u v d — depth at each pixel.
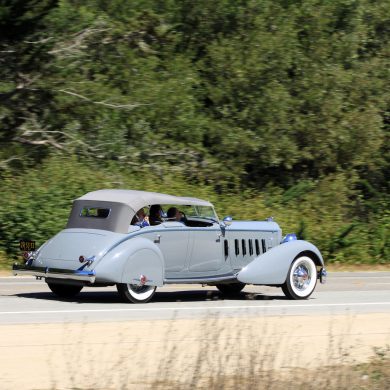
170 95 91.31
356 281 65.69
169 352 27.64
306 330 33.91
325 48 100.75
